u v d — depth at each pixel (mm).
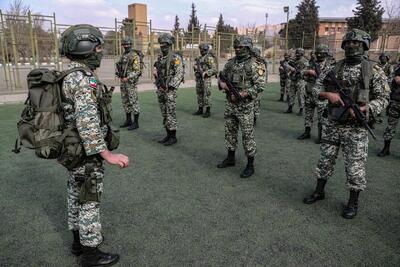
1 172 4047
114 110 8203
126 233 2752
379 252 2525
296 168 4363
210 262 2387
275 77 19734
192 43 18000
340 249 2562
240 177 4027
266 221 2982
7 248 2529
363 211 3189
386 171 4281
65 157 1968
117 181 3854
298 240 2684
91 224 2186
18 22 12938
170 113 5270
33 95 1916
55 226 2854
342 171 4242
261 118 7773
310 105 5711
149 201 3352
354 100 2900
